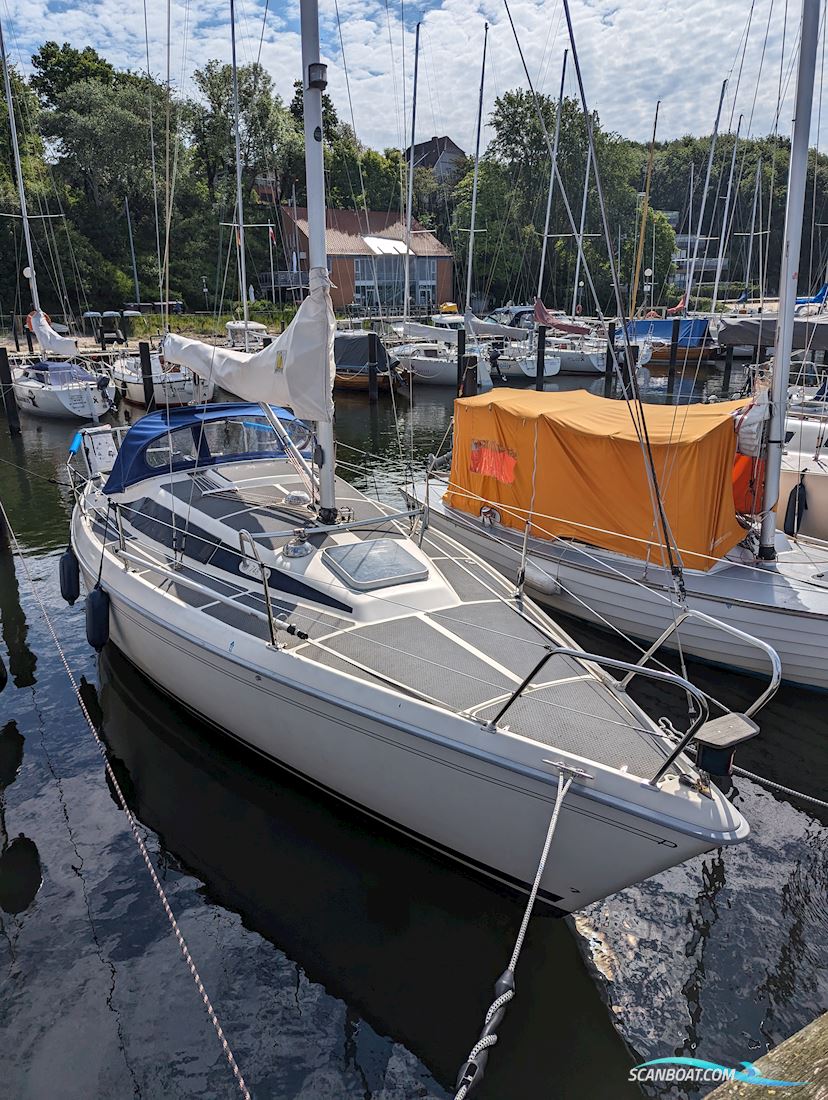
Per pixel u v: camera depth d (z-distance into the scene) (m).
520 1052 3.76
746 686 7.09
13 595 9.17
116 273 38.09
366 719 4.41
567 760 3.85
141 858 5.02
